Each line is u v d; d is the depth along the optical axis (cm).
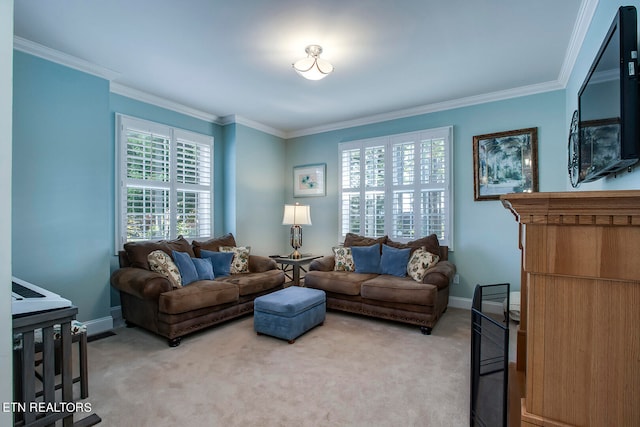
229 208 472
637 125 135
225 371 234
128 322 332
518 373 181
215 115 463
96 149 316
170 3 214
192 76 330
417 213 424
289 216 468
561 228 76
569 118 319
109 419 179
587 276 75
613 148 149
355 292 352
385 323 343
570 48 272
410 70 316
